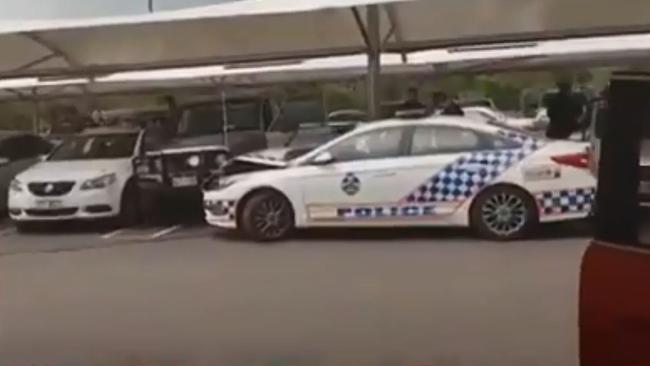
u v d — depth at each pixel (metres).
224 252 7.36
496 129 7.38
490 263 6.43
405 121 7.62
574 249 6.62
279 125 8.12
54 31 6.71
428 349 4.87
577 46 7.32
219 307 5.76
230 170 8.14
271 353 4.89
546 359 4.60
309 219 7.75
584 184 6.96
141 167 8.47
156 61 8.23
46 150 9.03
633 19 7.06
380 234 7.60
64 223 8.53
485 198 7.24
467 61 7.71
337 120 7.95
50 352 5.15
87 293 6.32
